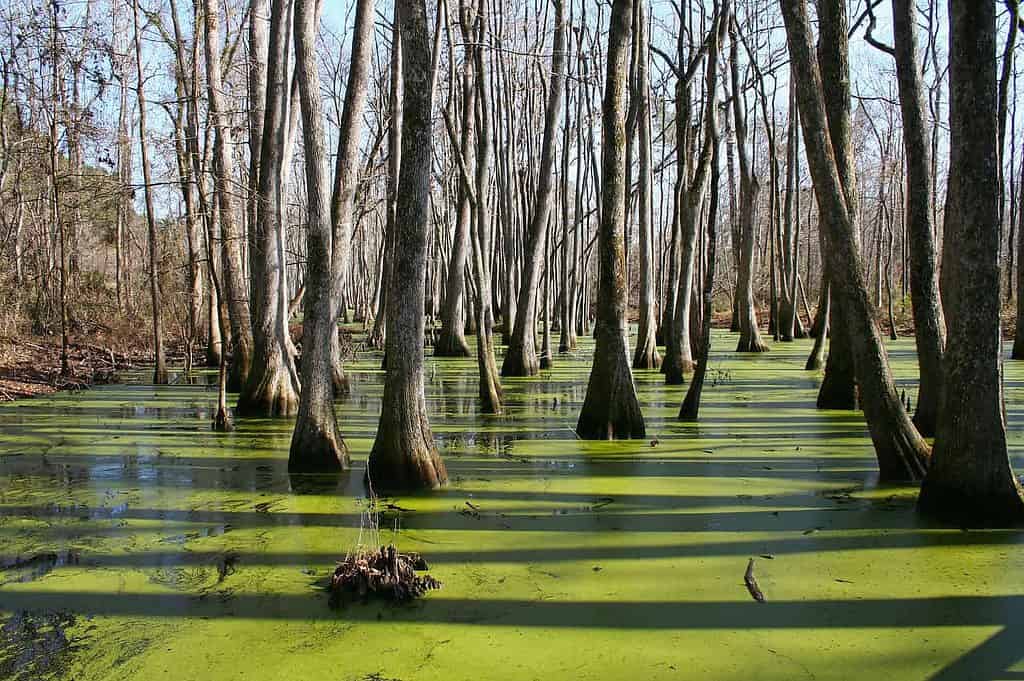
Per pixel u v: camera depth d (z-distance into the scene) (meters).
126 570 5.43
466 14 13.45
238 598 4.92
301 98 7.99
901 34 8.28
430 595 4.91
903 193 33.62
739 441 9.52
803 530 6.07
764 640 4.25
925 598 4.77
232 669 4.02
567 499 6.99
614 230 9.66
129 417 12.15
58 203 16.80
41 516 6.76
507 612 4.65
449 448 9.30
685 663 4.01
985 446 6.16
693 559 5.47
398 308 7.33
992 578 5.06
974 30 5.80
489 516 6.51
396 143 13.95
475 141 19.28
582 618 4.55
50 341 21.12
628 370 9.86
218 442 9.97
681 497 7.02
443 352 22.19
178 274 21.47
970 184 5.94
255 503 7.06
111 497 7.35
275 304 12.05
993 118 5.85
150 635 4.43
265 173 11.84
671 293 15.30
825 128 7.53
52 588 5.12
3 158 18.34
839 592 4.87
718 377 16.42
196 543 5.97
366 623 4.54
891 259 28.05
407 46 7.14
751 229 22.55
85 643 4.34
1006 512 6.11
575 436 10.02
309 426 8.25
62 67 19.36
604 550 5.67
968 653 4.07
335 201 12.20
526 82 25.53
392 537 6.00
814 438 9.67
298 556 5.65
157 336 16.62
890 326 27.78
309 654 4.17
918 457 7.59
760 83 24.91
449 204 28.80
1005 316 28.05
